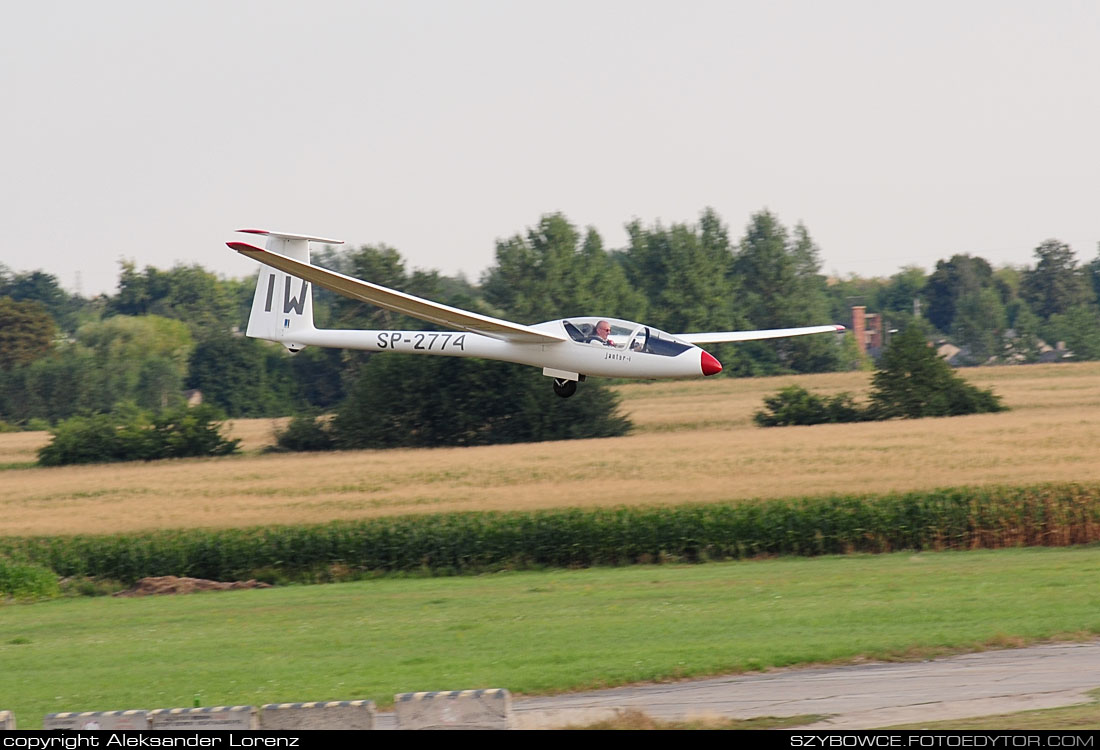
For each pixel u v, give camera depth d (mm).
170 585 112625
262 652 57656
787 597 70312
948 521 118000
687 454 182500
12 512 163500
